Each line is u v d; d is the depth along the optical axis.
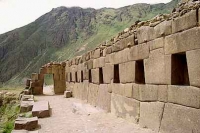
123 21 108.12
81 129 9.90
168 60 7.46
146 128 8.78
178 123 6.96
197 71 6.19
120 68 11.45
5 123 18.02
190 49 6.43
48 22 142.75
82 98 19.64
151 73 8.50
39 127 10.83
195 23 6.25
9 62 110.38
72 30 125.62
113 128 9.51
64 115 13.83
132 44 9.97
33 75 28.31
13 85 79.00
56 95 27.11
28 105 15.78
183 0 7.32
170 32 7.32
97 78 15.30
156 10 96.12
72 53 94.31
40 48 114.19
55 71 29.44
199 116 6.15
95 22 126.75
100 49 14.75
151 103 8.54
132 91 10.11
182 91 6.80
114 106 12.25
